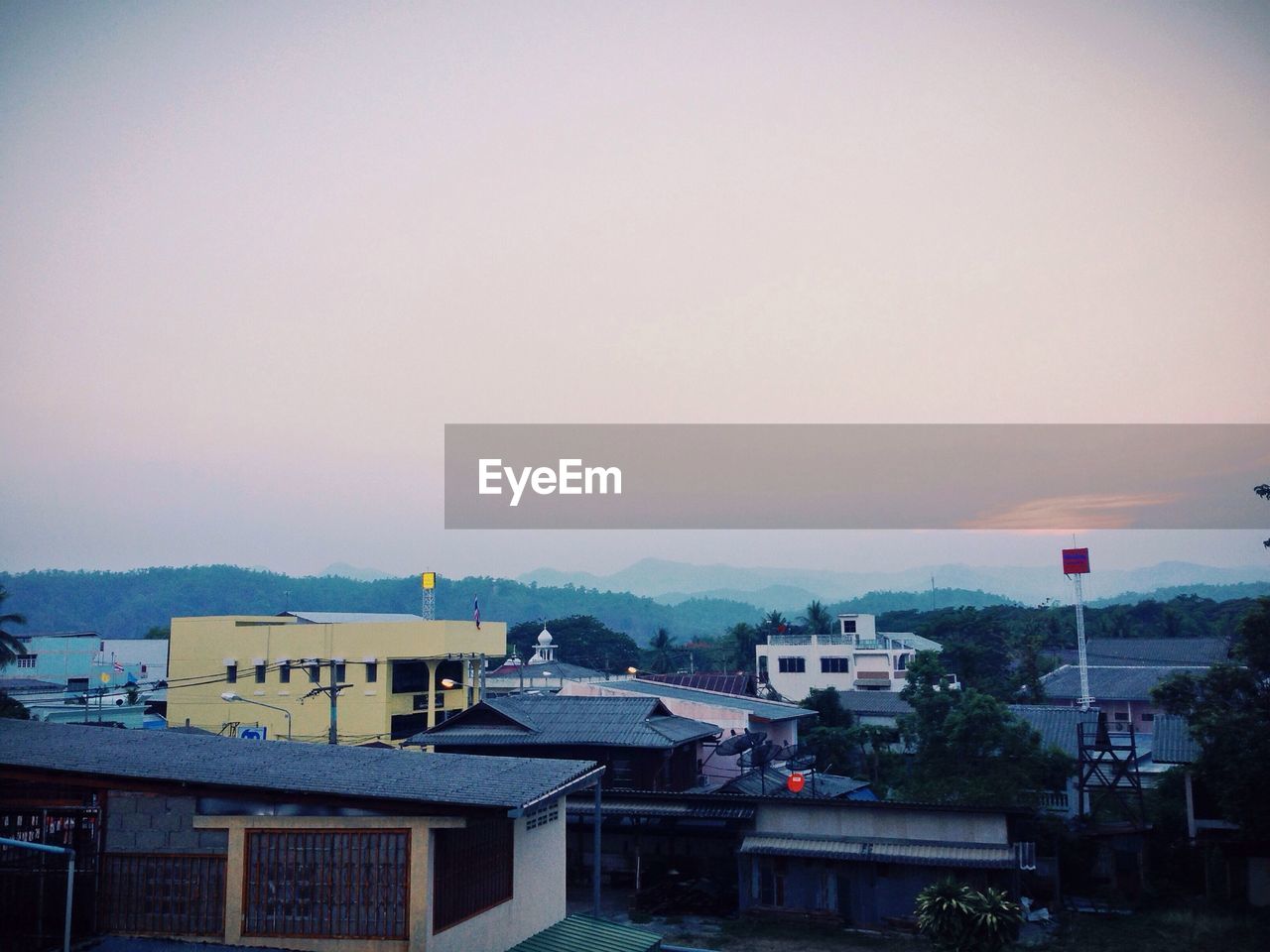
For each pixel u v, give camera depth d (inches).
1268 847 1182.3
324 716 2228.1
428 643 2246.6
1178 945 1018.7
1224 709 1202.0
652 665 4702.3
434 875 575.2
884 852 1096.2
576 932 717.3
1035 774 1364.4
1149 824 1349.7
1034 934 1069.1
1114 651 3422.7
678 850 1268.5
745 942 1045.8
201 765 640.4
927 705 1477.6
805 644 3398.1
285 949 565.9
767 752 1487.5
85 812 620.7
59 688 2571.4
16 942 559.2
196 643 2351.1
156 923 585.9
